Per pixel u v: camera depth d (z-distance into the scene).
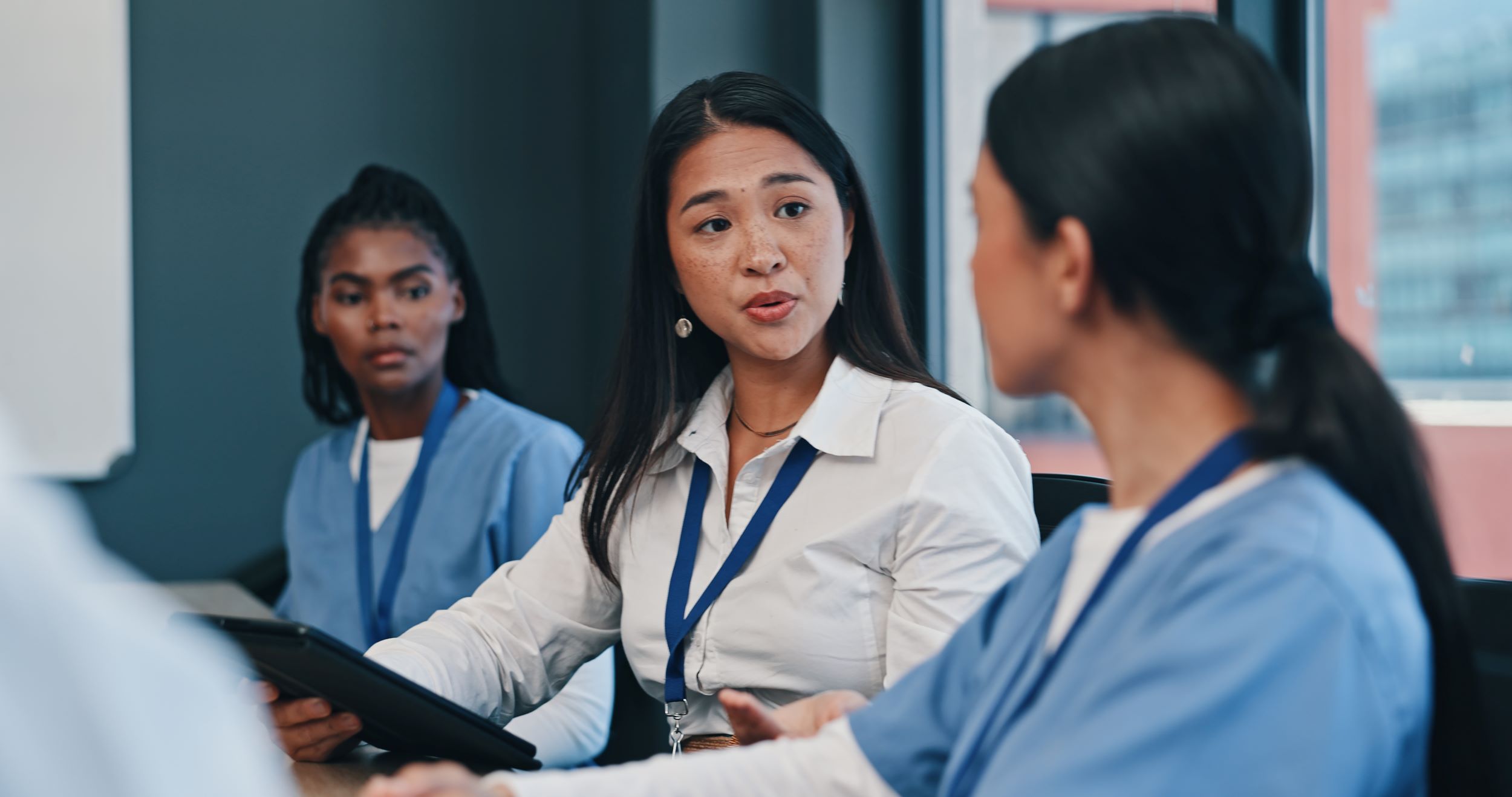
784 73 2.99
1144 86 0.70
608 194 3.27
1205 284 0.70
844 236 1.47
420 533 2.19
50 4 3.09
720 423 1.48
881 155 2.91
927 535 1.33
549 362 3.44
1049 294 0.74
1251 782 0.60
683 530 1.46
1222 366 0.72
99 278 3.14
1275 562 0.62
